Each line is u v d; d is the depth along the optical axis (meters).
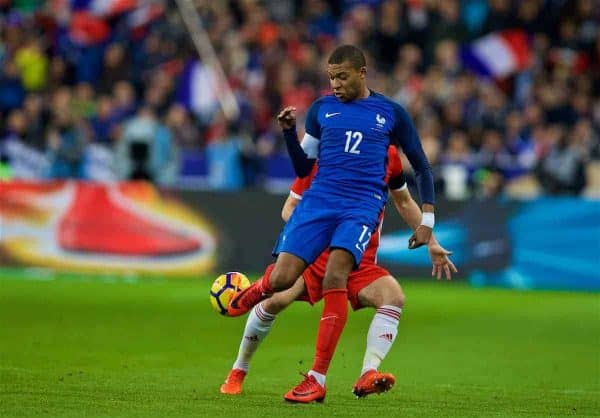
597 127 73.62
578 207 62.19
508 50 80.12
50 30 83.88
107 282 60.25
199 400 26.64
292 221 27.14
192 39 81.25
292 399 26.39
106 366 32.47
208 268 63.84
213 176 71.69
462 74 77.19
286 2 84.25
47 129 74.06
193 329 42.19
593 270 62.00
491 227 62.78
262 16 81.69
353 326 44.66
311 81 76.44
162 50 80.94
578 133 70.25
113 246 64.38
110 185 64.62
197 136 73.06
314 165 28.11
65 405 25.41
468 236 62.97
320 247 26.83
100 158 73.19
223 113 75.56
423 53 80.38
